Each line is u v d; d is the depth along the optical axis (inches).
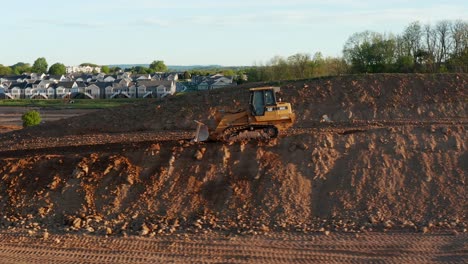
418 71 2287.2
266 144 761.6
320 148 741.9
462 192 676.1
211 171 725.3
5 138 1240.2
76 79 5526.6
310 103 1257.4
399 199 674.8
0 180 752.3
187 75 6289.4
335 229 632.4
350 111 1216.2
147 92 4404.5
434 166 713.6
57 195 717.9
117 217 679.7
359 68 2418.8
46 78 5615.2
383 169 710.5
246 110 814.5
